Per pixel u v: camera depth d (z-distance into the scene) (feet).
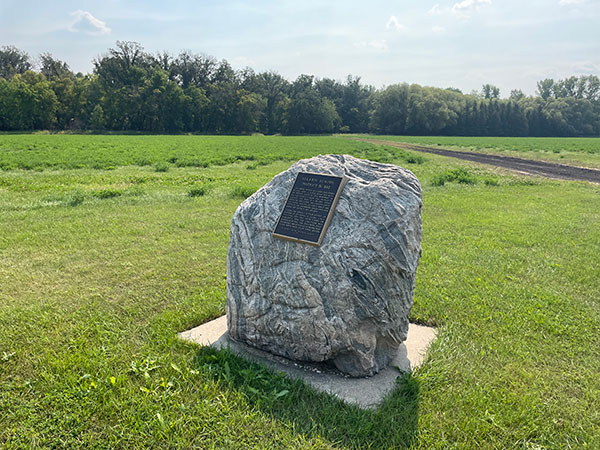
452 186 48.65
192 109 245.65
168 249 24.03
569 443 10.14
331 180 13.55
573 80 331.16
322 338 12.12
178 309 16.62
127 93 232.53
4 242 24.39
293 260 12.69
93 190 40.55
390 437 10.24
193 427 10.21
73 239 25.32
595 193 45.57
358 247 12.07
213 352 13.53
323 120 275.80
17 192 39.22
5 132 210.59
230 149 108.37
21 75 226.99
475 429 10.39
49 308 16.51
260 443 9.91
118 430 10.16
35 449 9.59
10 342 13.83
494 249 24.82
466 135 280.72
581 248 25.08
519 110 280.92
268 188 14.61
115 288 18.65
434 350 13.88
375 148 118.42
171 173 57.36
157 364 12.75
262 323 13.05
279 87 298.97
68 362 12.55
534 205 38.06
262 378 12.22
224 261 22.27
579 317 16.44
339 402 11.36
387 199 12.62
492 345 14.32
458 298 18.11
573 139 212.64
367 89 327.88
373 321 12.21
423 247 25.18
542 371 12.94
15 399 11.10
